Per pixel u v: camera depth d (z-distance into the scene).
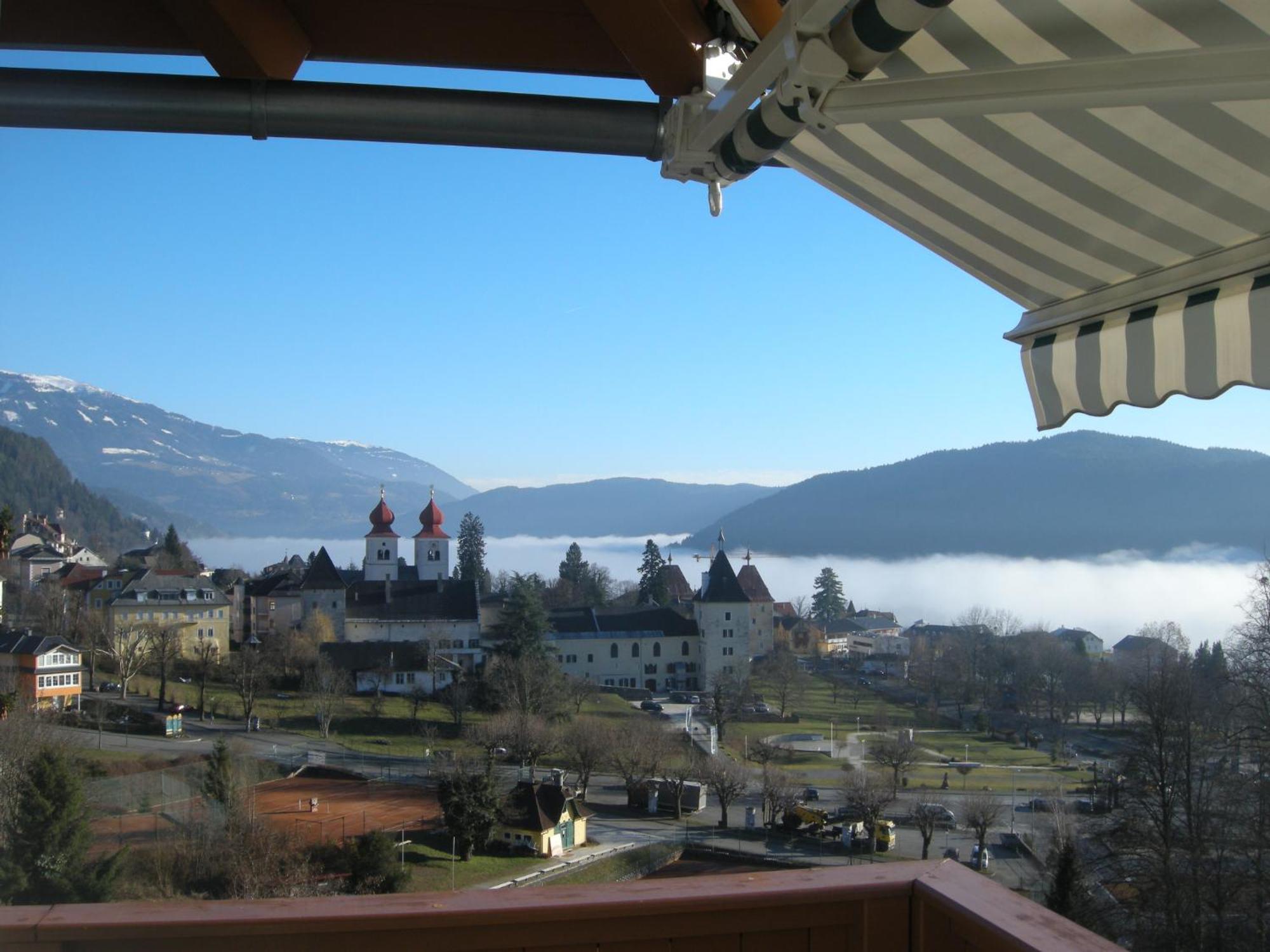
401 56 3.20
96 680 70.81
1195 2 2.02
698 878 2.40
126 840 29.34
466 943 2.25
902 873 2.37
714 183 3.07
